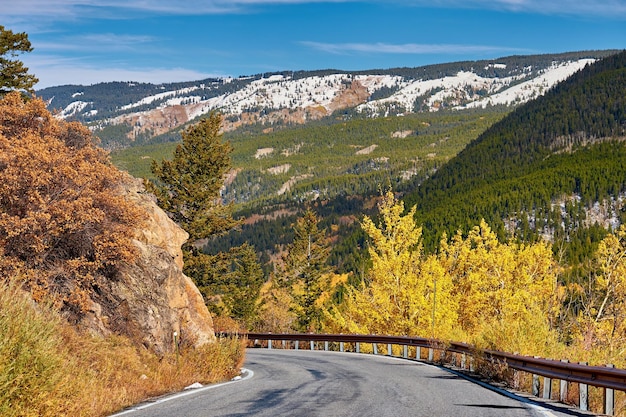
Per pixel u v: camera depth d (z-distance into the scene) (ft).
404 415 28.68
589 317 88.79
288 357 79.87
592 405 32.94
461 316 133.69
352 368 60.13
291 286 206.28
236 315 195.21
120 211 51.83
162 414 28.96
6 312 25.36
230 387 42.37
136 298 53.01
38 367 25.03
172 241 70.79
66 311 44.73
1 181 41.52
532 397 36.81
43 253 45.03
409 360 73.51
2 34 79.61
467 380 47.37
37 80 84.43
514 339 48.70
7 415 22.79
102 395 31.09
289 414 28.96
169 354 52.13
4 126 51.47
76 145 55.93
